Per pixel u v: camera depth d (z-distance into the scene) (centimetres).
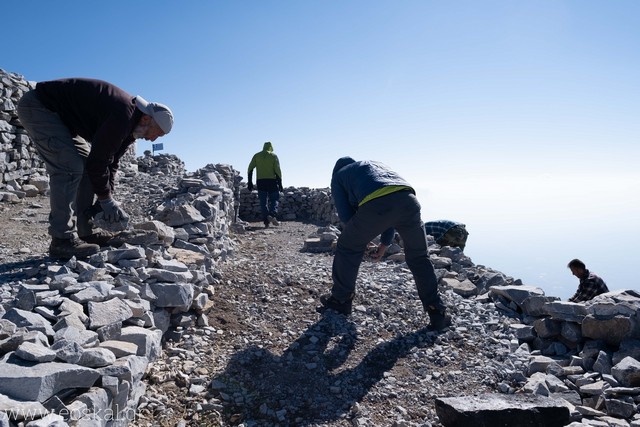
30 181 857
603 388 325
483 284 545
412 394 329
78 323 274
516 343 409
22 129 852
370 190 386
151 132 378
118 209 370
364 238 396
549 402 286
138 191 910
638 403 309
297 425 287
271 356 358
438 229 834
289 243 863
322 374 343
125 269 364
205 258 475
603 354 357
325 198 1304
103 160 348
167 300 358
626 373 326
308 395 317
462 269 602
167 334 363
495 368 369
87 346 255
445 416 281
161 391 299
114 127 343
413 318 450
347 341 396
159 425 270
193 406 291
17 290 328
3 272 385
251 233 966
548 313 414
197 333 375
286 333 397
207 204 600
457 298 507
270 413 294
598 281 579
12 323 249
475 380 354
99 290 315
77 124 374
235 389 313
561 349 394
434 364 375
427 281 421
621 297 402
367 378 345
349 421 295
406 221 396
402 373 357
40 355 218
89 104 355
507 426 270
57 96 356
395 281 543
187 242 504
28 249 487
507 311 477
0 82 798
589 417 302
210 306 411
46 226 627
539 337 414
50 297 294
